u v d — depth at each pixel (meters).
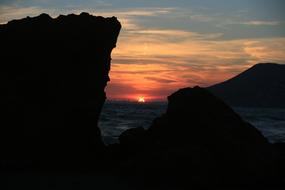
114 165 16.23
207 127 14.64
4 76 16.98
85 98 17.75
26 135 16.59
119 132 33.44
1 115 16.56
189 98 15.51
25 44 17.44
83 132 17.72
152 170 13.39
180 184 12.84
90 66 17.97
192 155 13.18
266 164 13.94
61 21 18.11
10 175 14.09
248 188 13.45
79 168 15.86
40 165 15.95
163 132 15.54
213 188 12.82
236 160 13.79
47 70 17.33
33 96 17.03
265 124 49.75
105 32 18.42
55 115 17.03
